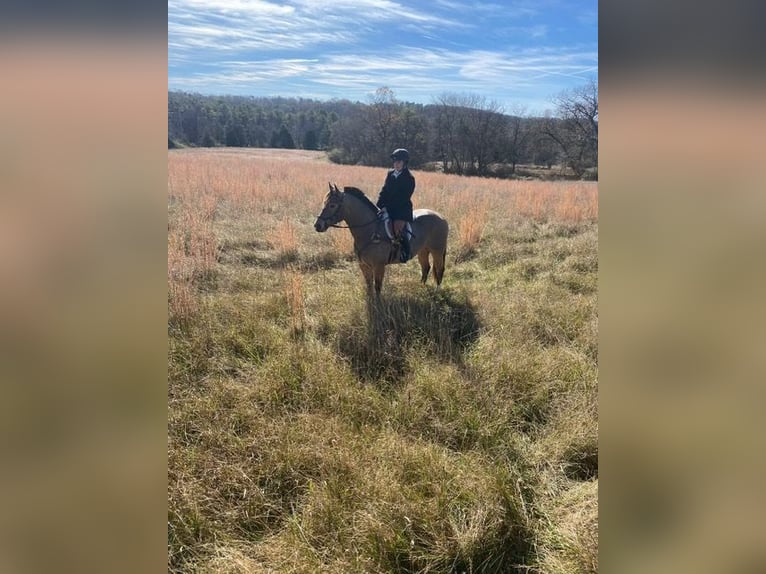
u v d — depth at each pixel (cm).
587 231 1033
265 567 258
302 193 1446
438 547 264
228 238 854
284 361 429
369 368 438
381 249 573
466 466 323
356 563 258
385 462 317
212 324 495
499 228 1045
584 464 334
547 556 264
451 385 401
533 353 462
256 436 344
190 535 270
